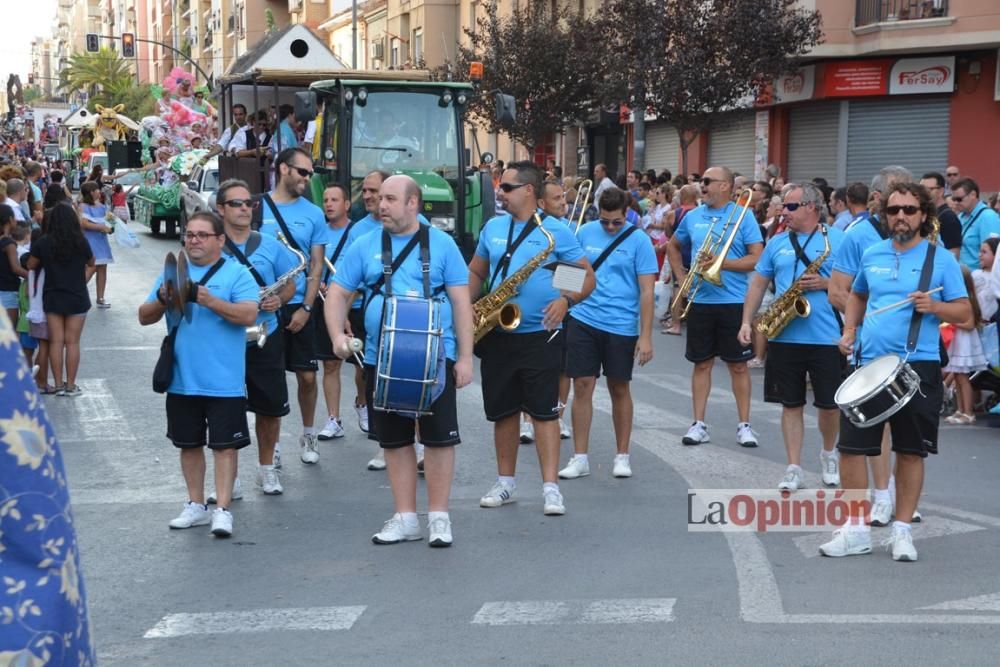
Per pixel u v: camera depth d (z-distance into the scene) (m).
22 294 11.81
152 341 15.16
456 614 5.60
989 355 10.75
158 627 5.46
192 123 30.53
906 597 5.81
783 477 8.54
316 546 6.81
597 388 12.35
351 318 9.35
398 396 6.30
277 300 7.58
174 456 9.23
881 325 6.56
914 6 22.36
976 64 22.47
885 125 23.67
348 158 14.98
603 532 7.06
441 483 6.79
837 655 5.02
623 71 23.39
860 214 10.88
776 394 8.18
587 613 5.59
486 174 15.88
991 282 10.73
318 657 5.06
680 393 12.20
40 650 1.94
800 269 8.27
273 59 20.05
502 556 6.57
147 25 118.94
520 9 34.72
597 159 34.19
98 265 18.12
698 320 9.59
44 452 1.98
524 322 7.42
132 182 37.91
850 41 23.30
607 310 8.45
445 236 6.67
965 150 22.75
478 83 28.77
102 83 91.00
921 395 6.38
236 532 7.12
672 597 5.82
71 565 2.00
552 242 7.34
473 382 12.52
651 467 8.86
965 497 7.95
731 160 27.70
